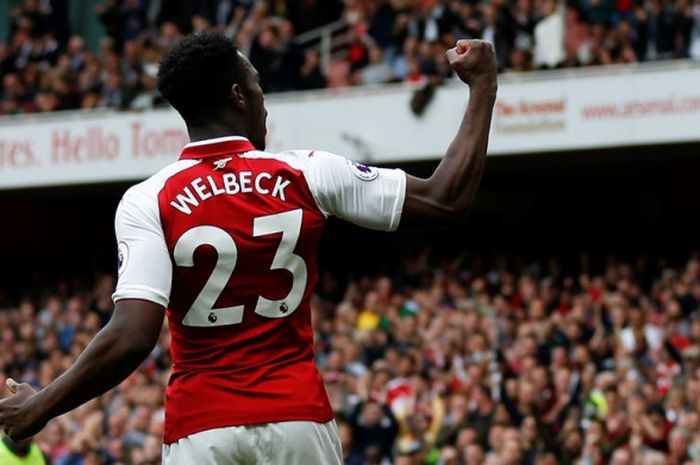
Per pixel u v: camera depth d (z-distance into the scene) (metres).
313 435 4.15
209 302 4.16
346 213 4.24
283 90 20.73
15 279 24.75
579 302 16.58
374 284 19.23
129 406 16.94
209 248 4.14
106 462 16.20
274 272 4.18
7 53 23.89
